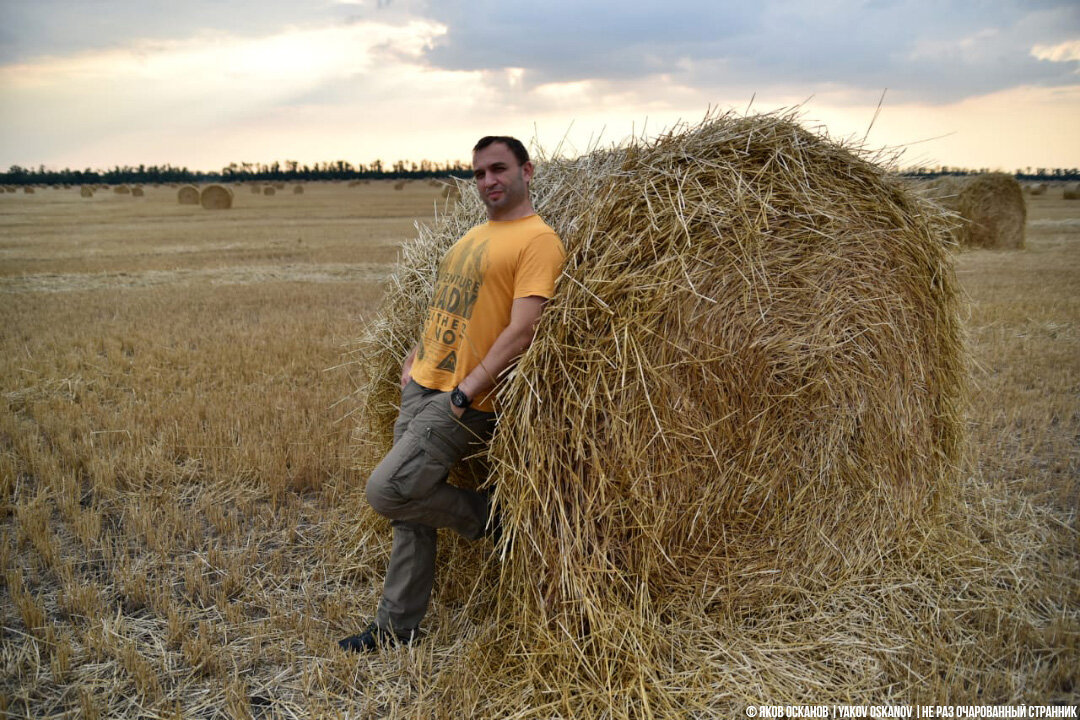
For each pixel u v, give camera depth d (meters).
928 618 2.89
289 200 50.62
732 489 2.85
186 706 2.51
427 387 2.79
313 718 2.42
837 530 3.11
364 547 3.47
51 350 7.61
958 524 3.58
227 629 2.94
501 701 2.49
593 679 2.49
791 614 2.91
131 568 3.43
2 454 4.61
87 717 2.41
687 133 2.91
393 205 42.41
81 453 4.66
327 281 13.04
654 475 2.69
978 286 10.88
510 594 2.78
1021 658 2.67
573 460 2.62
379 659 2.74
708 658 2.61
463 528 2.86
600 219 2.73
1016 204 16.50
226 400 5.75
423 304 3.39
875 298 3.09
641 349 2.61
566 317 2.58
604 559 2.61
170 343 7.97
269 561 3.51
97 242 20.88
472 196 3.54
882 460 3.20
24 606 2.96
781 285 2.86
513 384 2.58
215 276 13.81
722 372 2.77
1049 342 7.43
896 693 2.50
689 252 2.69
